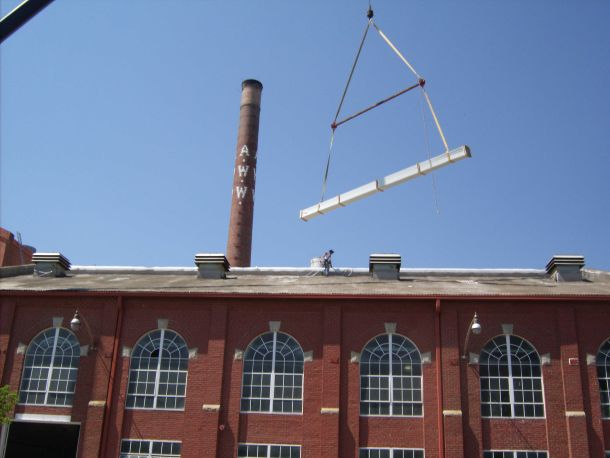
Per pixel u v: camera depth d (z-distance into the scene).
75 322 25.44
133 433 26.47
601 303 26.69
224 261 32.34
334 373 26.42
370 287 29.02
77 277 33.16
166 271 34.31
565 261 30.91
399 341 26.98
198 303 28.02
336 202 32.75
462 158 27.95
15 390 27.34
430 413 25.81
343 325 27.23
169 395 26.92
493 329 26.70
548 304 26.88
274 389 26.67
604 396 25.75
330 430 25.61
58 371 27.66
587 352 26.17
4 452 26.81
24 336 28.19
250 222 59.50
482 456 25.11
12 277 33.31
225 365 27.03
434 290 27.98
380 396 26.27
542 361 26.20
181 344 27.64
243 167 60.66
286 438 25.97
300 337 27.27
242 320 27.67
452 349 26.45
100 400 26.75
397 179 30.11
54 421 26.80
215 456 25.70
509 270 32.47
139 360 27.56
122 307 28.11
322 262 33.50
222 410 26.41
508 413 25.70
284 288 28.81
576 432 25.06
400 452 25.50
